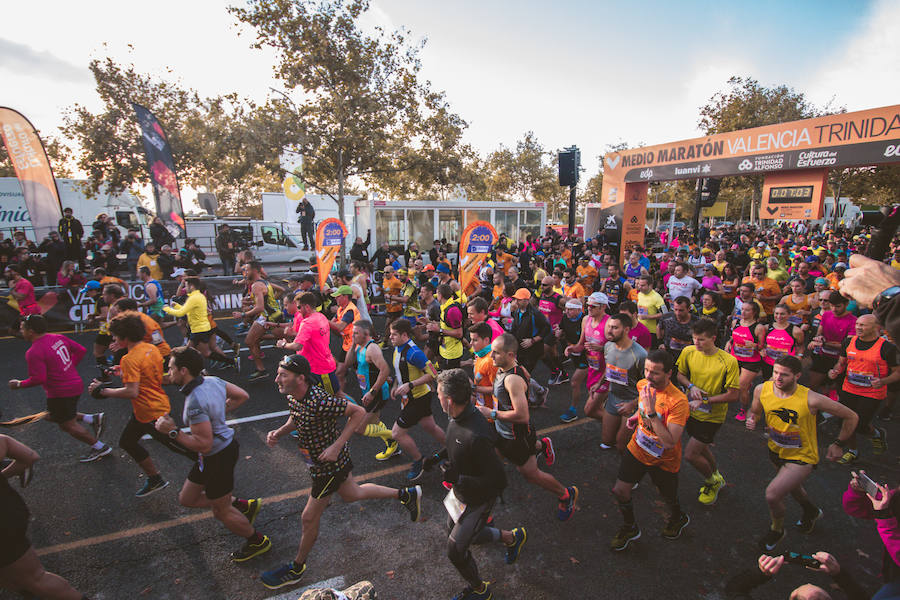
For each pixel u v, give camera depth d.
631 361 5.06
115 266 14.18
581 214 53.81
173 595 3.64
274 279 13.27
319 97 18.52
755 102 29.19
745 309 6.60
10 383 4.96
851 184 34.25
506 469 5.55
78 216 21.39
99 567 3.92
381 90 19.16
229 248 15.73
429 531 4.42
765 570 2.49
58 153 25.83
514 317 6.83
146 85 20.80
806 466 3.90
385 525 4.49
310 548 3.72
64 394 5.20
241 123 17.48
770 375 6.55
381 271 14.52
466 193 23.42
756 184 34.69
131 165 20.61
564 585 3.76
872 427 5.81
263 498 4.89
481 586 3.50
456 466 3.42
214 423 3.74
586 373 6.44
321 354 5.79
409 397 5.00
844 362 5.73
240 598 3.62
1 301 10.59
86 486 5.09
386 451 5.74
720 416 4.51
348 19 17.97
